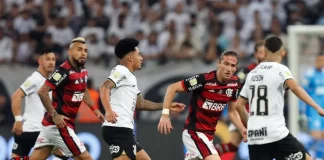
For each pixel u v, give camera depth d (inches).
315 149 1716.3
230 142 1449.3
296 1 2331.4
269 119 1069.8
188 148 1170.6
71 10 2335.1
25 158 1283.2
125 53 1175.0
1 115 1889.8
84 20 2317.9
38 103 1343.5
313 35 1765.5
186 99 1811.0
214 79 1148.5
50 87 1155.9
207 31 2224.4
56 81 1157.1
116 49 1182.3
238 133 1439.5
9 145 1717.5
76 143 1194.0
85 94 1253.7
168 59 1909.4
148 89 1891.0
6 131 1724.9
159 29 2265.0
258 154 1082.1
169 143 1724.9
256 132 1074.7
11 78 1930.4
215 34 2218.3
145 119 1845.5
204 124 1163.3
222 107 1166.3
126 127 1155.9
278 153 1074.1
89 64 1937.7
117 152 1149.7
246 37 2209.6
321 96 1716.3
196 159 1187.9
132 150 1154.7
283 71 1071.6
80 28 2297.0
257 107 1080.2
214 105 1158.3
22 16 2316.7
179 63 1902.1
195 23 2246.6
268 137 1066.1
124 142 1151.0
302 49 1769.2
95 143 1721.2
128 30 2282.2
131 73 1173.7
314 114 1715.1
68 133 1186.6
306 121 1727.4
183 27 2223.2
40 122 1341.0
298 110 1720.0
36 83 1334.9
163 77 1894.7
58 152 1311.5
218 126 1713.8
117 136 1151.6
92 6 2356.1
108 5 2358.5
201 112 1161.4
